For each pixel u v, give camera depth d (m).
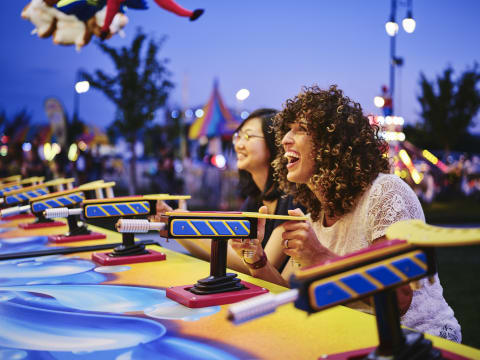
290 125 1.57
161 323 1.08
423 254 0.74
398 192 1.44
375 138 1.55
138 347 0.94
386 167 1.58
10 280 1.50
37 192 2.67
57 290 1.37
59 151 8.89
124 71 9.91
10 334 1.02
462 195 15.54
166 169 12.89
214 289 1.24
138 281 1.46
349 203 1.48
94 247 1.96
